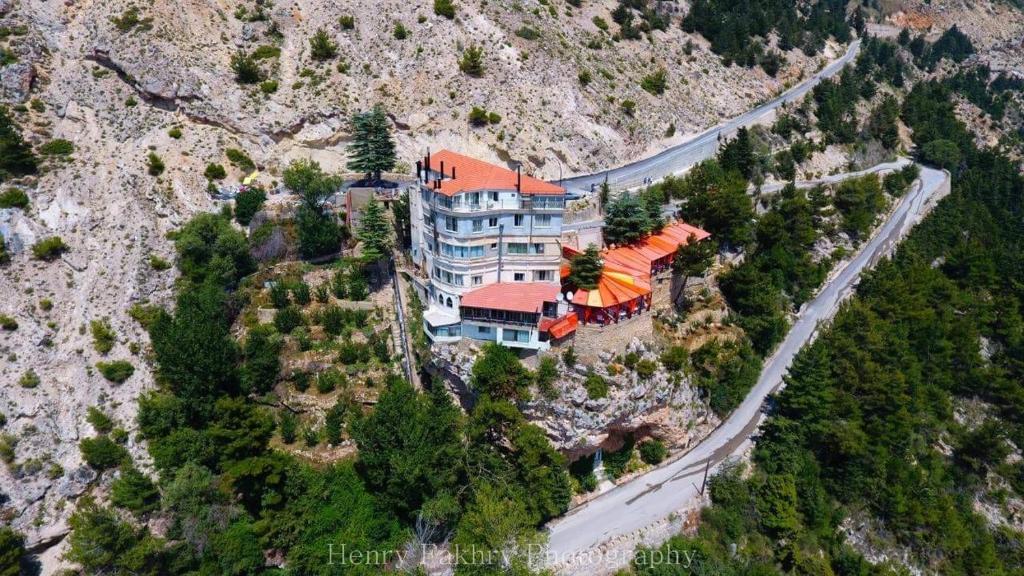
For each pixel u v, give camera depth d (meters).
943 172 135.62
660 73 125.31
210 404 59.50
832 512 69.19
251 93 92.62
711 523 64.19
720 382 75.50
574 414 61.25
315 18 106.19
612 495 66.06
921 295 92.44
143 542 51.69
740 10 168.75
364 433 57.38
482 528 52.25
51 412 60.16
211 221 74.69
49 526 54.94
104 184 76.38
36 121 79.75
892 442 75.00
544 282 68.44
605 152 106.88
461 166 70.19
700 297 82.12
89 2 92.25
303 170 76.88
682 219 89.00
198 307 68.06
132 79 87.06
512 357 61.94
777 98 145.75
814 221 104.81
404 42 105.69
